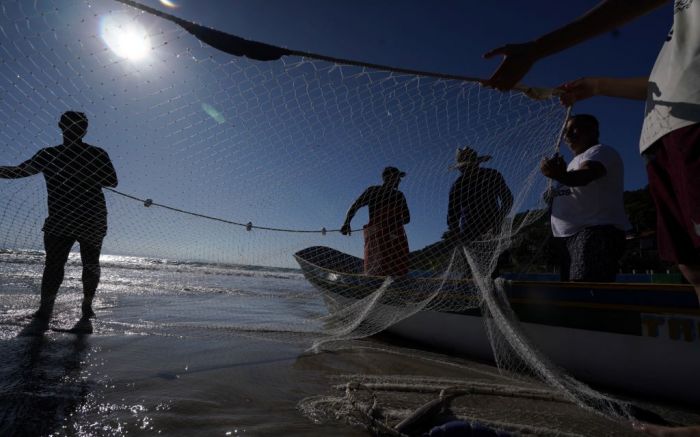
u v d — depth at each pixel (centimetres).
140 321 446
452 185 442
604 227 345
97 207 431
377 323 430
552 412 233
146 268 1188
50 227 424
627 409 221
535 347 320
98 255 458
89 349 314
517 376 323
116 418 191
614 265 343
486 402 246
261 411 212
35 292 527
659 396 284
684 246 144
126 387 235
